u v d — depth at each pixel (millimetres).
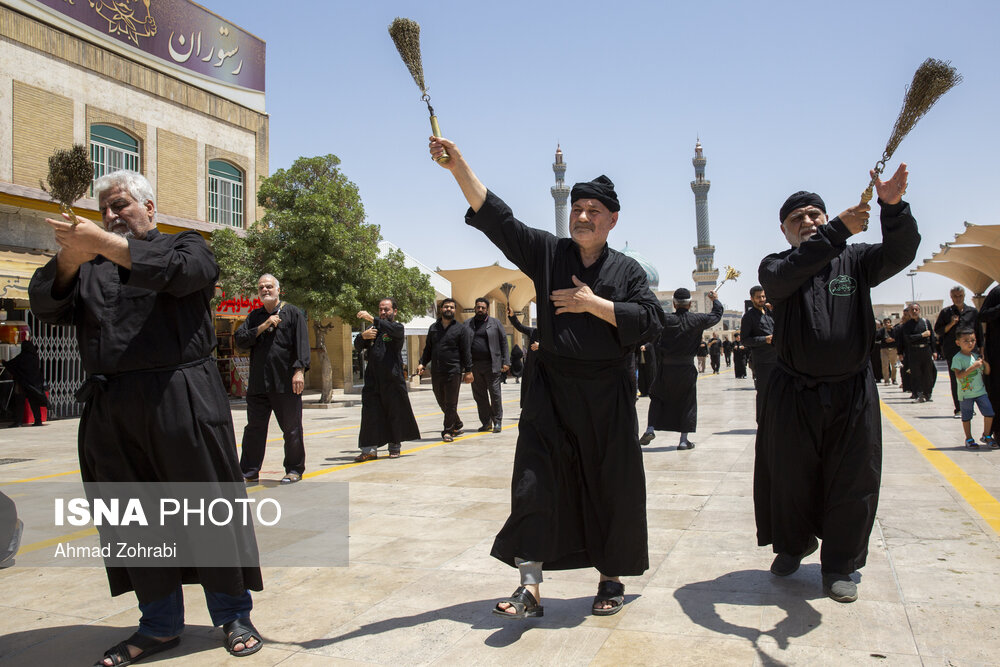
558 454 3051
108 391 2697
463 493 5723
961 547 3811
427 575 3646
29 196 15109
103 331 2688
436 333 9555
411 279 21141
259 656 2730
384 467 7223
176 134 19359
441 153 2977
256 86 22422
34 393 13711
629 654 2643
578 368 3018
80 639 2947
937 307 101938
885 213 3029
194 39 20156
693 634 2811
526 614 2895
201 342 2826
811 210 3455
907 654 2568
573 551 3098
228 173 21359
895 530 4188
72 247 2389
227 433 2855
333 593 3412
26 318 15742
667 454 7652
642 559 3057
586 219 3068
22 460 8648
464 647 2746
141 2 18516
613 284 3078
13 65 15328
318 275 18266
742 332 8320
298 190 18719
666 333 7980
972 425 9438
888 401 14039
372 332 7660
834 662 2525
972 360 7469
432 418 13641
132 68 18094
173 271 2539
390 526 4680
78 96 16734
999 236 26781
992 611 2932
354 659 2672
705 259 137750
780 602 3139
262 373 6414
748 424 10531
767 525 3562
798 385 3279
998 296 6770
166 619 2820
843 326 3199
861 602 3094
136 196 2779
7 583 3691
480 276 35156
